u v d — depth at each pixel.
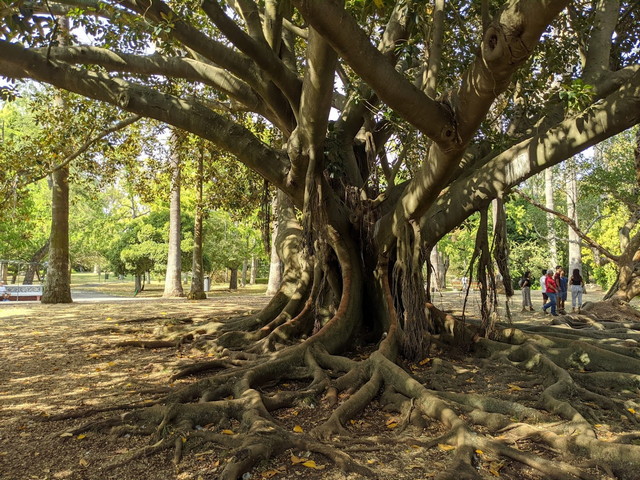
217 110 13.36
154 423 4.64
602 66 8.11
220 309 16.05
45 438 4.49
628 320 13.36
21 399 5.71
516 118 9.41
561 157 6.52
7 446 4.33
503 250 7.63
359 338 8.35
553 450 4.26
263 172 7.97
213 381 5.63
